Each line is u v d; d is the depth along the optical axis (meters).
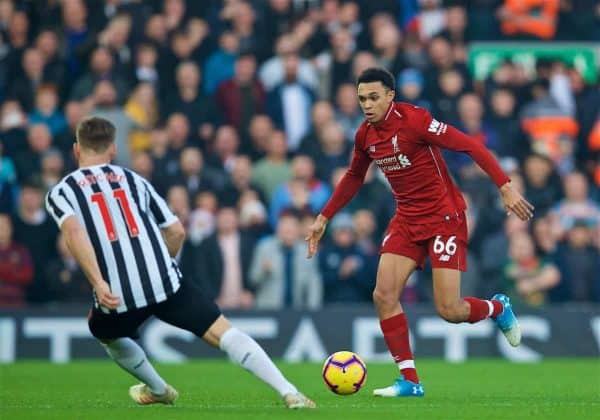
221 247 49.62
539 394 30.47
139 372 24.62
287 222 49.72
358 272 49.62
